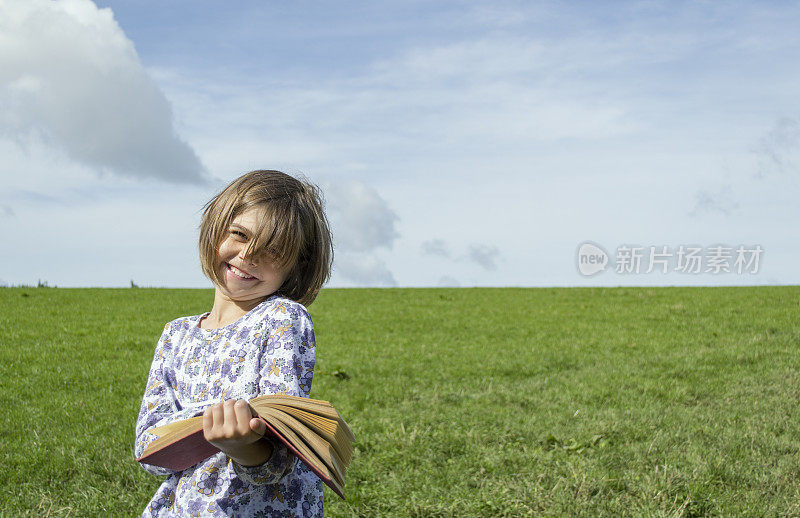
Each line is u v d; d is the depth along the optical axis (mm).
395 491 5070
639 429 7008
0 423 6961
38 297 18312
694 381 10062
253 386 1958
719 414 7844
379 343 13609
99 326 13875
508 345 13422
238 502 1884
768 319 15414
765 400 8672
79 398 8203
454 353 12516
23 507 4734
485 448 6316
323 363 11359
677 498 4895
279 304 2070
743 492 5125
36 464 5648
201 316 2338
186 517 1902
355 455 6031
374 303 20375
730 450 6234
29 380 9078
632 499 4918
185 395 2086
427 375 10578
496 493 4984
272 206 2096
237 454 1658
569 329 15227
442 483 5316
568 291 23125
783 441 6582
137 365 10273
